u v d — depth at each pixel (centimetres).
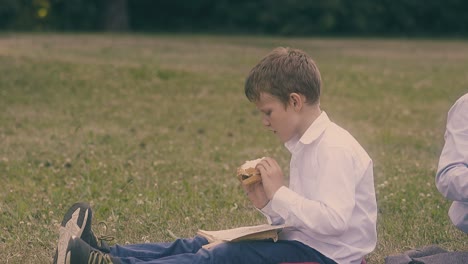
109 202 564
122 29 2809
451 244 486
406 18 2947
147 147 809
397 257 418
